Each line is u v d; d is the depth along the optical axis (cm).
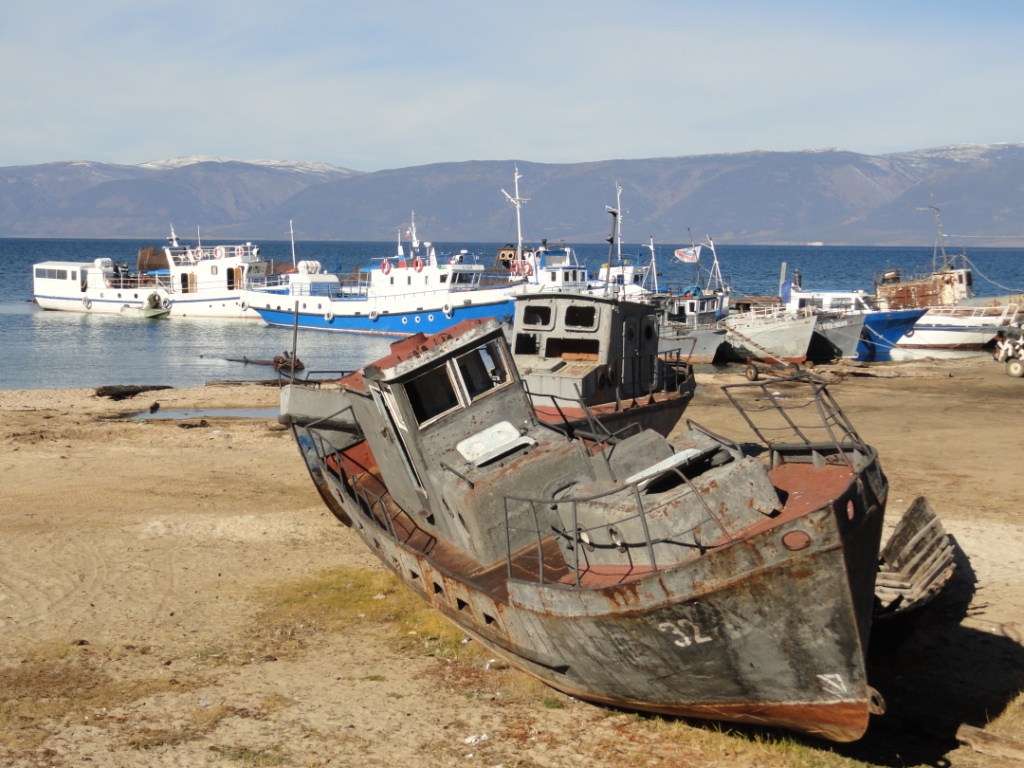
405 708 1114
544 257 5853
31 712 1097
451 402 1309
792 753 980
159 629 1375
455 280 6122
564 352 2192
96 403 3472
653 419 2128
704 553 957
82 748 1007
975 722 1049
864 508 903
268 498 2117
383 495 1694
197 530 1859
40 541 1775
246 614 1439
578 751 1002
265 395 3731
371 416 1585
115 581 1574
